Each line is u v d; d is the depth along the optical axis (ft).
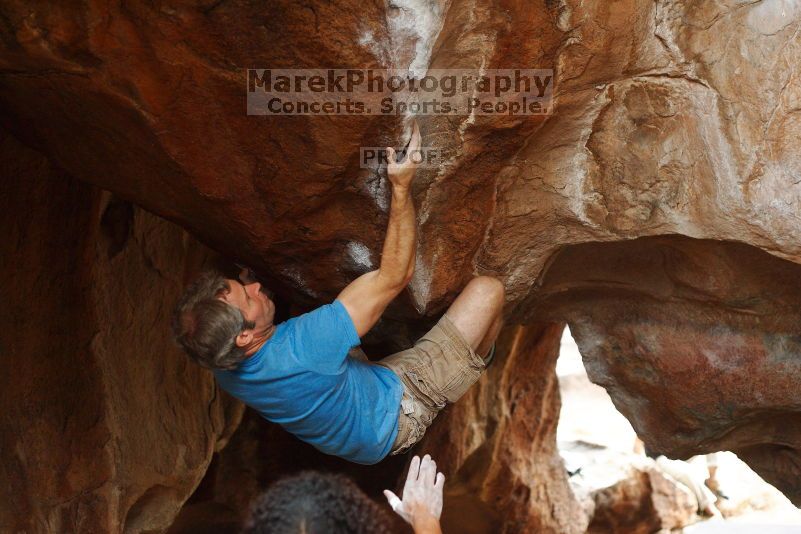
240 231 10.05
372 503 4.99
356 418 9.41
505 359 21.04
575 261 12.44
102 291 12.42
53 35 8.07
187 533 17.02
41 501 11.62
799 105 9.06
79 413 12.09
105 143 9.57
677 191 9.91
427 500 6.95
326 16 7.95
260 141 8.99
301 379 9.10
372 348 13.17
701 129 9.48
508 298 11.42
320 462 17.02
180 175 9.43
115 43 8.16
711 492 27.76
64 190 11.48
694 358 12.70
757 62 9.05
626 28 8.93
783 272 11.34
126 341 12.84
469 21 8.37
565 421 30.76
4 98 9.43
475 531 22.20
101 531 12.32
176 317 8.96
